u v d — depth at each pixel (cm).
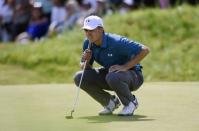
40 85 3800
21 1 5194
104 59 2316
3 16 5216
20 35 5081
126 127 1989
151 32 4638
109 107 2356
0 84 4047
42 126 2019
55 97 2988
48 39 4866
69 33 4825
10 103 2747
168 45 4478
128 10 4997
